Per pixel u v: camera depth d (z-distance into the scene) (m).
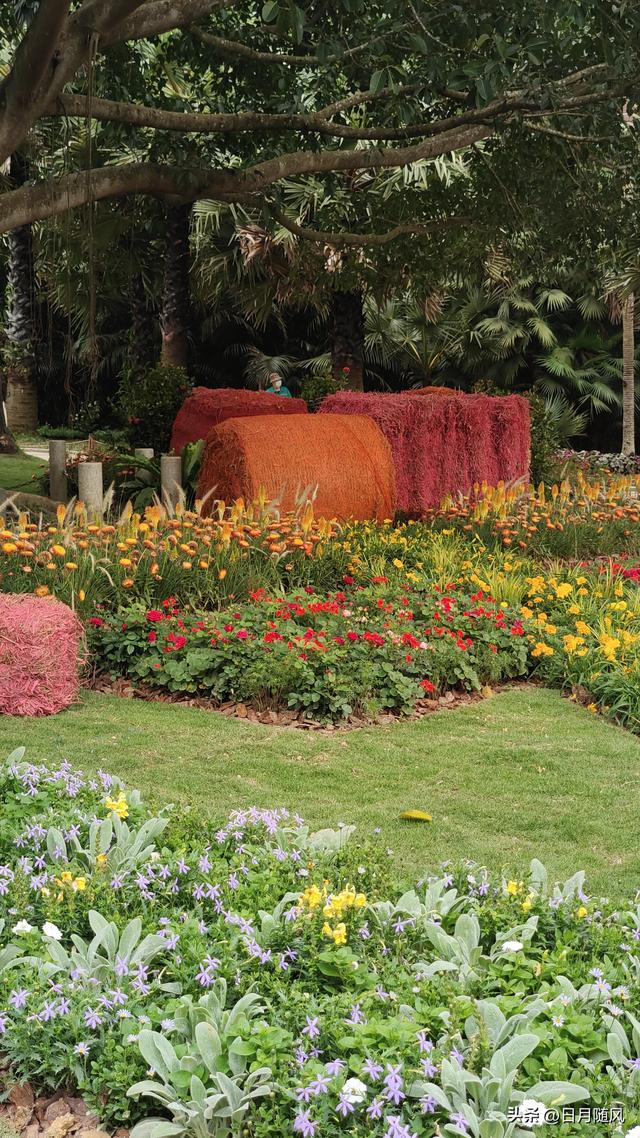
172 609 7.60
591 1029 2.83
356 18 8.84
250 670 6.69
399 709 6.79
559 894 3.75
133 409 16.45
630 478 14.83
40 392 30.03
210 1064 2.71
